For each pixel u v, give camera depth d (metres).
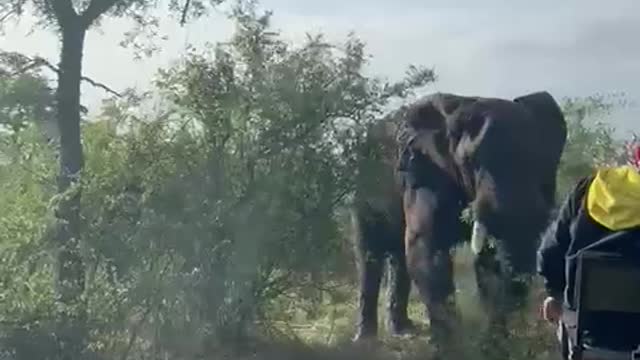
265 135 12.42
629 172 6.37
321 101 12.57
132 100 12.64
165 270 11.25
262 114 12.46
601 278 6.14
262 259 12.04
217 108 12.33
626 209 6.23
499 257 12.77
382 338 14.95
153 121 12.18
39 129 13.62
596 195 6.33
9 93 13.06
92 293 10.81
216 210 11.66
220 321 11.80
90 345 10.62
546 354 11.48
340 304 14.75
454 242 14.00
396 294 15.77
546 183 13.80
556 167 14.07
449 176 14.09
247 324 12.21
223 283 11.65
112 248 10.91
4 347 10.27
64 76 12.84
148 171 11.62
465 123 13.93
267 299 12.48
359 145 12.91
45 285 10.73
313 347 13.33
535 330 11.61
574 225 6.39
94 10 12.91
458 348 12.09
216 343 11.77
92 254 10.91
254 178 12.20
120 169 11.60
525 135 13.68
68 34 12.87
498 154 13.49
